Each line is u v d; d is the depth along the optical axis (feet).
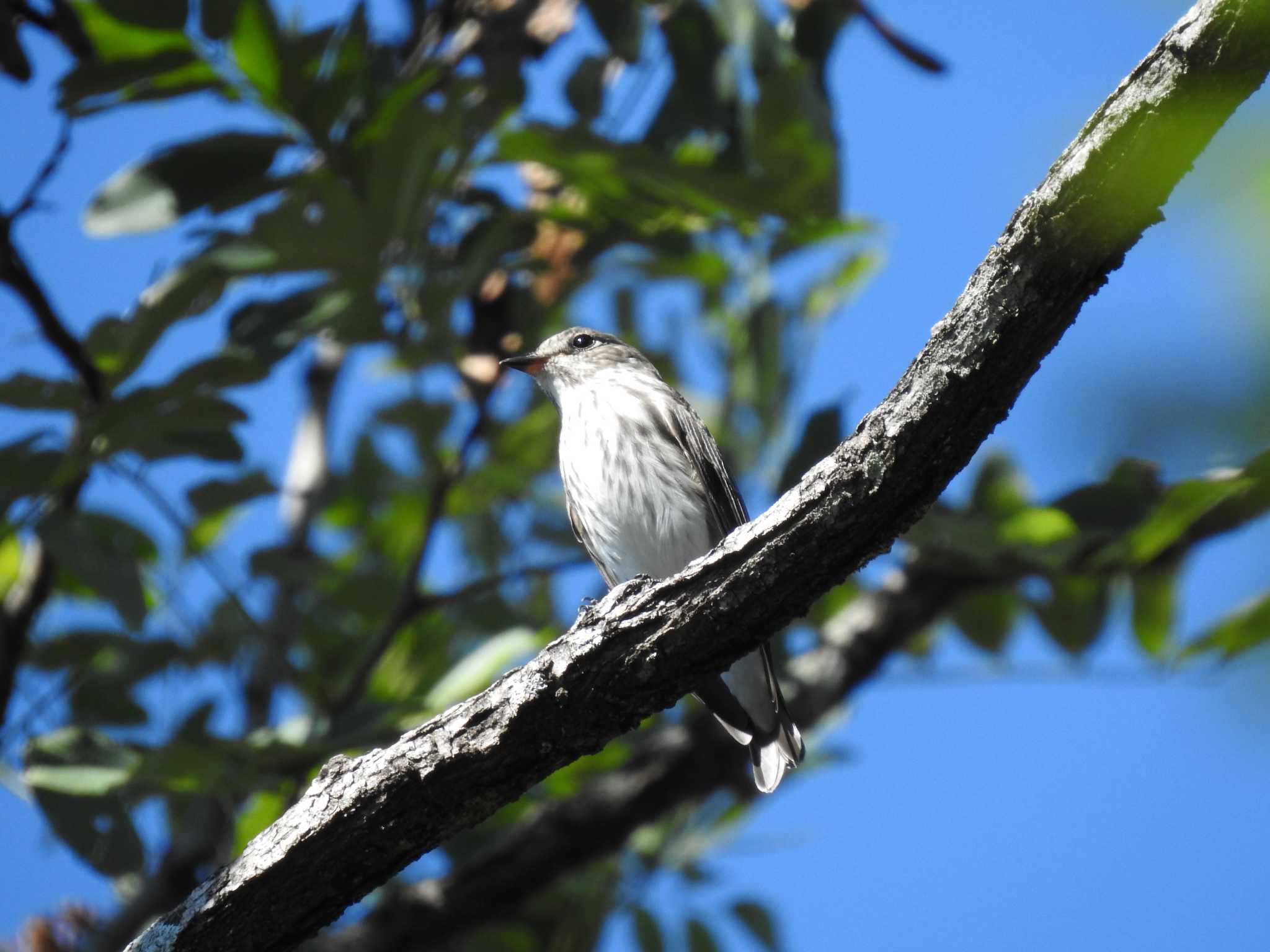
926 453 15.62
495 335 35.55
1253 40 12.27
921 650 37.83
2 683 29.32
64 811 25.17
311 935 18.06
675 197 31.53
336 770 17.80
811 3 31.71
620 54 31.91
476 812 17.70
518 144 30.25
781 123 31.27
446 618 36.96
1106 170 13.42
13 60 28.45
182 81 28.84
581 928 35.68
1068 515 28.81
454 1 36.68
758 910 35.47
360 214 28.32
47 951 31.94
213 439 27.61
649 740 37.09
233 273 27.89
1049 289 14.53
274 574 31.27
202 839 32.22
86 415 26.48
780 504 16.47
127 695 34.04
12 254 25.34
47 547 25.70
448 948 37.35
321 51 28.86
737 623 16.75
